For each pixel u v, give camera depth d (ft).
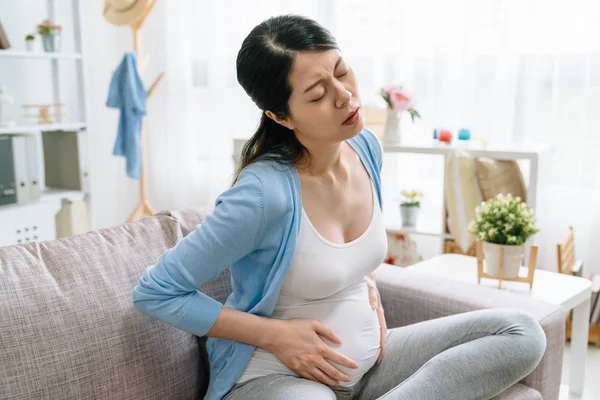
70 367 3.54
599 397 6.57
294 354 3.68
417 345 4.10
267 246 3.69
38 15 10.50
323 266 3.73
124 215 12.51
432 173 9.35
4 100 9.11
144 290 3.65
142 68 10.33
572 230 7.71
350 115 3.59
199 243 3.58
